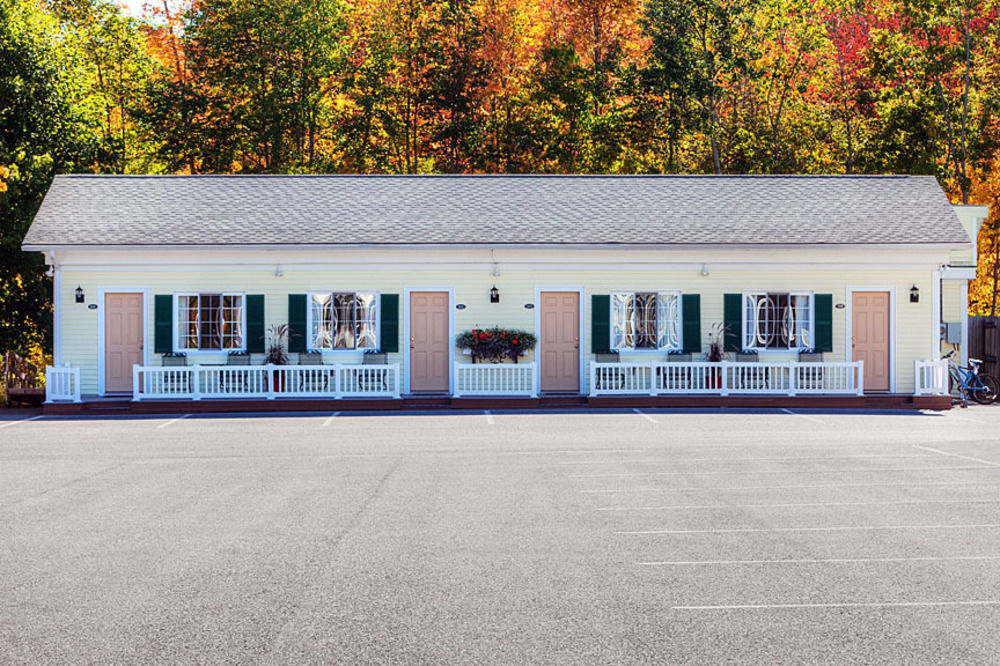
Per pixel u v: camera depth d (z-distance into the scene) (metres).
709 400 24.70
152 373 24.70
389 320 25.78
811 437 18.23
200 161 45.38
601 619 7.19
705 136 47.31
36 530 10.25
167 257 25.58
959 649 6.55
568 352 26.03
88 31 43.34
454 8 46.88
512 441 17.77
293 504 11.69
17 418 22.81
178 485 13.14
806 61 47.78
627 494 12.27
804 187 28.92
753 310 26.16
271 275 25.75
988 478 13.45
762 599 7.68
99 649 6.60
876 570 8.53
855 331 26.23
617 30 51.75
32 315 30.78
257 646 6.64
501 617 7.24
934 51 40.88
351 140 46.81
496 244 25.42
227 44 43.78
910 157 42.06
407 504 11.66
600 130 46.66
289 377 24.56
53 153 31.14
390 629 6.98
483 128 47.25
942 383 25.06
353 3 49.50
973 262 28.39
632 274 26.09
